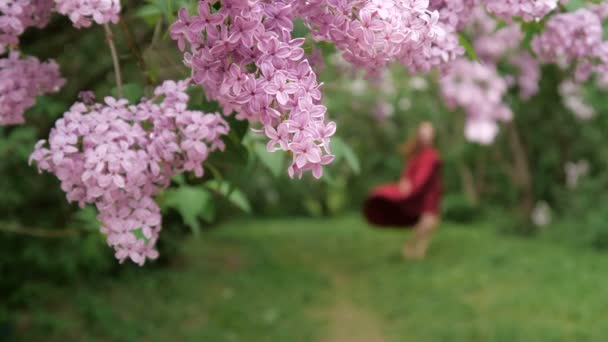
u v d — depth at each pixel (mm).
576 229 10375
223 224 13609
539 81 4426
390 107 6316
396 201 8914
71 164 1071
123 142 1077
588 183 11328
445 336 5191
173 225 7289
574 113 9758
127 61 1532
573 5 1560
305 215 17234
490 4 1354
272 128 964
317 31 1091
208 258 8945
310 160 953
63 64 3996
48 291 6129
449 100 5289
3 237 4898
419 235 9109
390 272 8070
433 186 9016
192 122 1176
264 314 5992
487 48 4500
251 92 971
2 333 4824
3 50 1197
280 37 1007
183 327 5570
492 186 14422
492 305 6125
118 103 1165
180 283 7023
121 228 1105
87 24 1107
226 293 6824
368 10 1044
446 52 1314
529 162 11984
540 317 5754
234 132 1287
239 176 1939
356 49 1097
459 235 11594
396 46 1065
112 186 1072
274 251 10031
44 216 4363
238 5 974
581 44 1532
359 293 7051
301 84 979
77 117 1103
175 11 1451
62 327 5176
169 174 1199
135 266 7355
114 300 6273
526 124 10750
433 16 1110
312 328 5578
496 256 8547
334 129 968
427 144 9031
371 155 13586
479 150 12078
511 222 12039
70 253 5777
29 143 3055
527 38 1648
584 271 7625
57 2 1080
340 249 10422
